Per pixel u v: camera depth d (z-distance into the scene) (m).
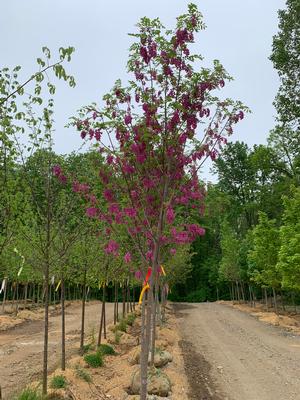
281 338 16.78
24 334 17.38
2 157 5.91
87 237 10.08
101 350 11.59
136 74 5.50
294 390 8.86
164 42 5.39
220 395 8.45
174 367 10.26
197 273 56.06
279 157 36.00
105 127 5.57
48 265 7.57
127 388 8.25
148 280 5.71
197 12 5.39
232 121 5.66
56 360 11.23
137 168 5.58
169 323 21.61
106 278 12.83
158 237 5.40
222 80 5.50
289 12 27.92
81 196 7.12
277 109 29.77
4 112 5.44
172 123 5.38
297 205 21.89
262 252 26.67
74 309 31.22
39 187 7.56
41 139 7.23
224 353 13.13
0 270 15.81
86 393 7.74
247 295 49.72
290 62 28.77
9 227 6.42
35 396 6.58
